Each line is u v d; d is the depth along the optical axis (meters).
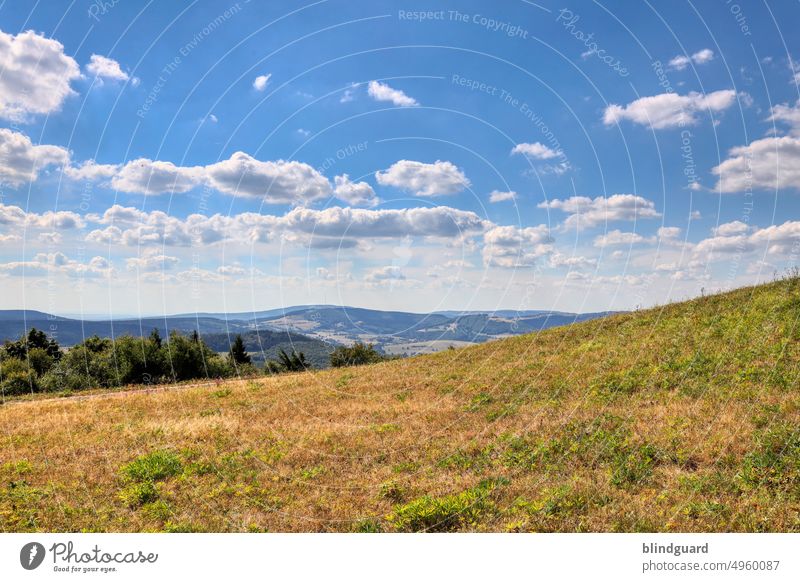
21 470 11.66
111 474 11.31
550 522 8.16
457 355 30.48
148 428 15.91
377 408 18.41
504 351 28.83
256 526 8.66
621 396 15.61
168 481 10.95
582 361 21.70
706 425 11.59
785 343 16.84
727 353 17.30
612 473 9.74
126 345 45.25
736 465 9.32
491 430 13.93
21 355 53.72
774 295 22.92
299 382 26.41
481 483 9.88
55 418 18.30
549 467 10.52
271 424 16.41
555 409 15.34
